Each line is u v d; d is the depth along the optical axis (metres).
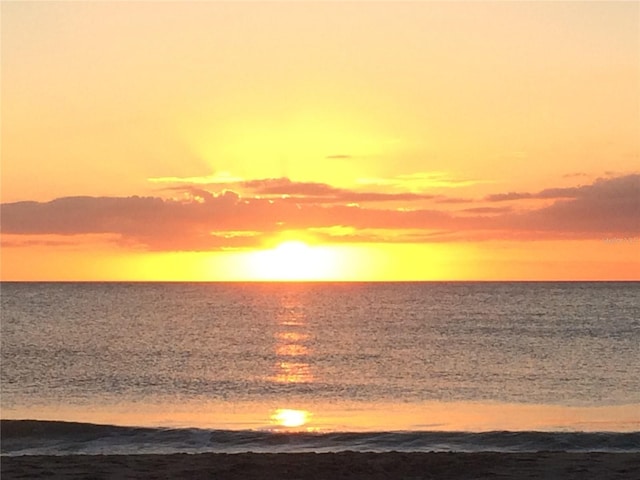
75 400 40.03
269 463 20.44
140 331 94.31
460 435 26.78
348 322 109.75
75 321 111.56
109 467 19.62
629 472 19.25
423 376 49.88
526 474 19.14
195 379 49.47
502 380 47.19
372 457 21.34
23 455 22.92
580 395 40.53
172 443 26.41
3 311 137.38
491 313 128.62
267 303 180.50
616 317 114.00
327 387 45.00
